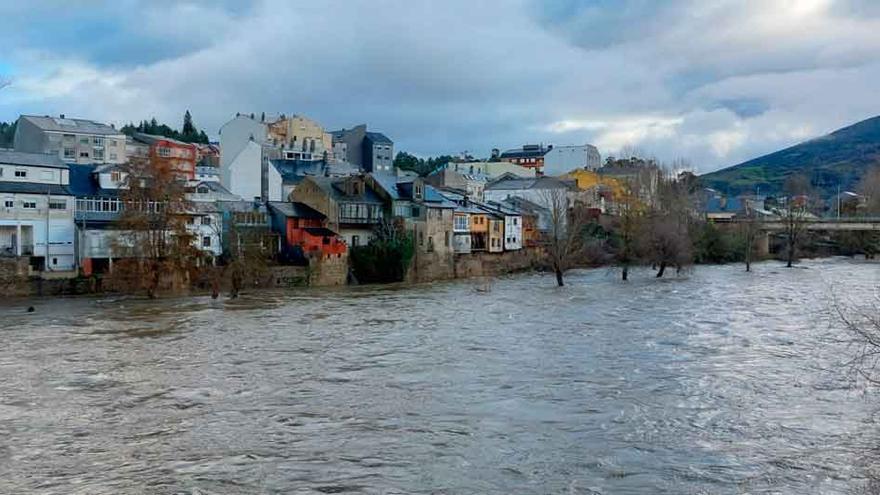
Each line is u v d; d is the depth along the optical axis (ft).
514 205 412.98
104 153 387.14
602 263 370.12
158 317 174.50
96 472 65.72
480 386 98.12
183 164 424.46
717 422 80.23
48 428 79.25
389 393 94.53
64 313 182.29
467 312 183.62
